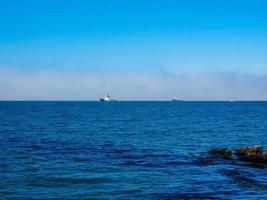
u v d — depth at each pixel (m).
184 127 76.31
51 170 28.61
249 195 21.91
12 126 71.00
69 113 134.75
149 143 49.06
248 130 70.19
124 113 141.38
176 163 33.19
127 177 26.56
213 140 54.22
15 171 27.91
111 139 53.12
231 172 28.98
